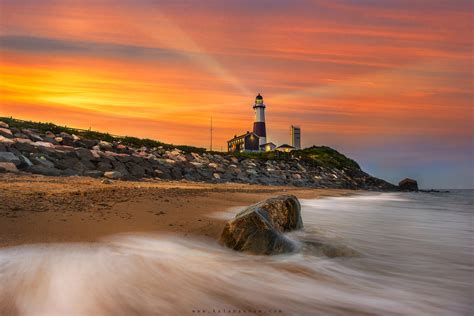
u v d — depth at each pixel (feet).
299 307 15.84
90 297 14.69
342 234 33.35
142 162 92.32
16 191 35.60
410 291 18.63
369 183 225.97
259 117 346.33
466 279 20.77
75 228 24.31
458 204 82.53
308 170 186.91
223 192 61.82
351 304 16.62
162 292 15.93
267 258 21.91
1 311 13.00
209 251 22.53
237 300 15.93
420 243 31.22
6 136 73.51
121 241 22.56
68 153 75.20
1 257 17.92
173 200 42.45
